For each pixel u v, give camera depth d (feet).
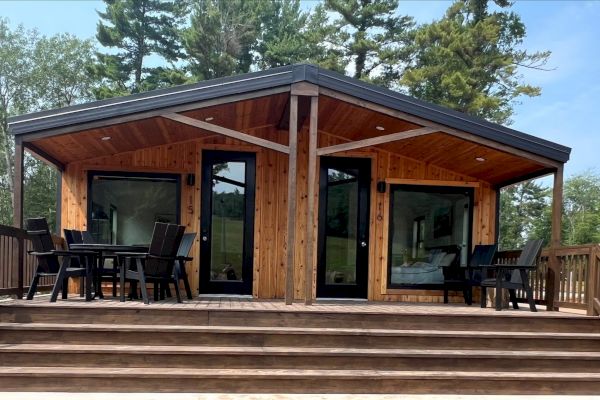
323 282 26.27
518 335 17.49
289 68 20.24
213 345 16.58
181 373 15.10
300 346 16.84
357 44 70.64
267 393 15.25
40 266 19.52
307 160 26.55
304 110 23.24
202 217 25.81
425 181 27.09
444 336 17.25
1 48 85.10
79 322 16.87
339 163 26.89
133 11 80.84
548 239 103.76
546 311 21.01
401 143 25.50
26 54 86.99
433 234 27.32
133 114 19.84
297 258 26.21
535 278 23.16
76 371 14.96
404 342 17.12
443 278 26.94
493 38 67.46
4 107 85.05
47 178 82.53
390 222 26.84
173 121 22.09
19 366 15.34
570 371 16.88
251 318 17.35
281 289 25.95
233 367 15.94
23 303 17.49
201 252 25.70
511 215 98.78
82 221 25.11
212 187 26.09
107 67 79.25
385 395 15.49
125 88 79.77
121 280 19.19
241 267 25.96
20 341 16.14
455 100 64.90
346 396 15.26
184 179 25.75
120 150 24.99
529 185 104.99
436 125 21.48
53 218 82.84
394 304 24.35
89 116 19.56
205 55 71.15
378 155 26.94
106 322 16.93
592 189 128.57
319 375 15.42
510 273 23.39
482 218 27.45
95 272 20.68
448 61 66.90
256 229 26.02
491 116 71.56
